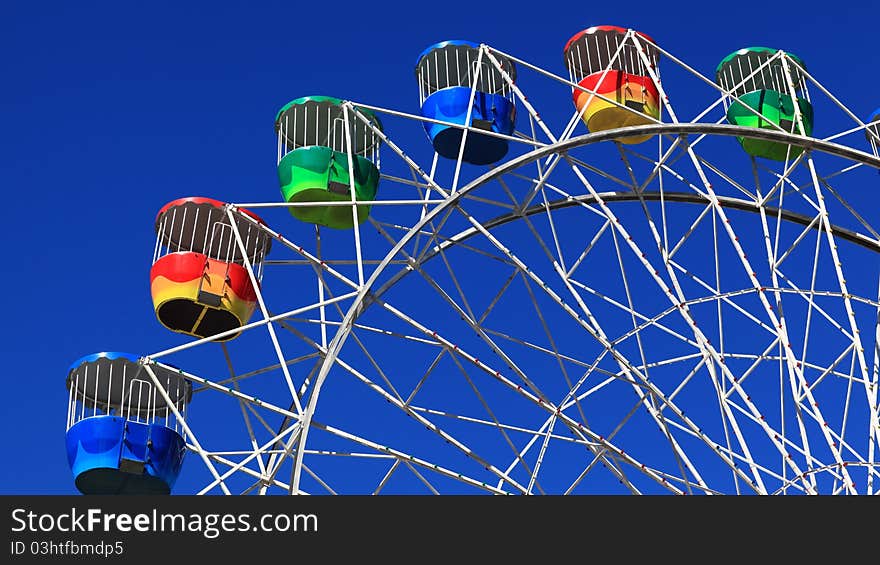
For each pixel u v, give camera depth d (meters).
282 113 36.09
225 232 36.00
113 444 32.09
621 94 34.97
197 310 34.88
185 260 34.38
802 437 28.75
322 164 34.72
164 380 34.12
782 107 35.78
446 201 31.83
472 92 34.78
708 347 29.94
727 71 37.75
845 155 31.78
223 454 30.88
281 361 30.69
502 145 35.31
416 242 33.78
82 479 31.92
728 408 29.50
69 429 32.53
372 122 36.53
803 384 29.06
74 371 34.12
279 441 33.22
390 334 32.28
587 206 32.06
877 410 29.36
